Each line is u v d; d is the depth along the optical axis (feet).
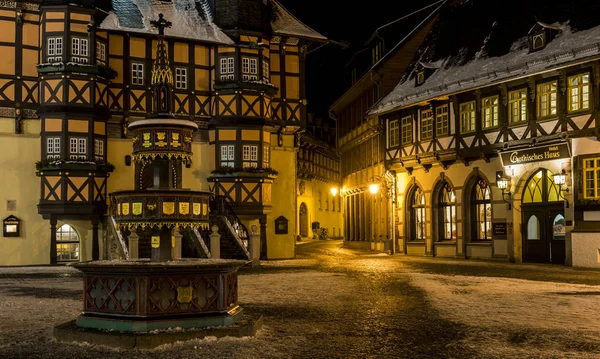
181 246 81.61
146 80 97.50
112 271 31.17
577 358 27.71
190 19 100.42
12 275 73.51
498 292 51.06
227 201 97.19
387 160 111.45
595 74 72.49
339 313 40.45
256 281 61.67
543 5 88.63
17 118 91.09
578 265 74.95
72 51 90.02
